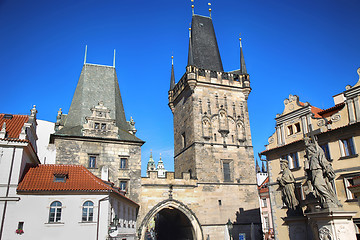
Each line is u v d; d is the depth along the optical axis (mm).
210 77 64562
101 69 63562
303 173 38531
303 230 23891
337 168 34156
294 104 41719
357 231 30844
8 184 32406
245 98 66375
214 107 63281
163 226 76000
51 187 33844
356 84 33812
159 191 54250
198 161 58594
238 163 61250
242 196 59281
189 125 62938
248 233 57312
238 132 63656
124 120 61031
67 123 55344
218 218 56469
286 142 41875
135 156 53750
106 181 43906
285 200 25656
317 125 37688
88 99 58281
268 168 44031
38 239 31766
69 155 49969
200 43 71250
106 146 52344
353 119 33531
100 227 34000
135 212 51469
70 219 33344
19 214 31953
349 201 32125
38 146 59531
